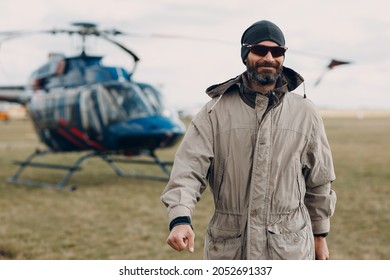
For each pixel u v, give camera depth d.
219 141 2.32
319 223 2.50
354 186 10.98
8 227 7.20
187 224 2.13
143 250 5.97
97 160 18.91
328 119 86.81
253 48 2.26
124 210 8.54
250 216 2.24
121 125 10.67
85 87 11.16
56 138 12.16
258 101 2.30
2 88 13.09
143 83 11.33
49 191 10.80
